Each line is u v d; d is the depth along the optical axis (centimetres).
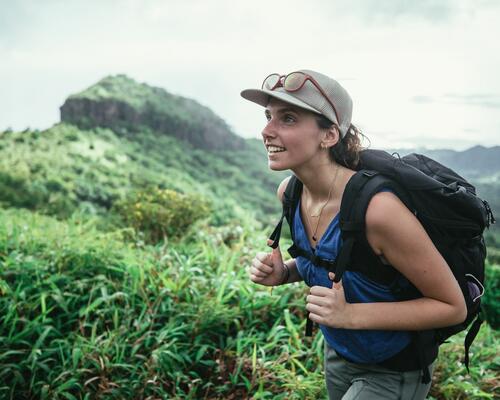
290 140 160
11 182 3412
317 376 305
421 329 161
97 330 349
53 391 290
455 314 158
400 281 164
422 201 155
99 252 419
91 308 338
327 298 157
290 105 158
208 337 353
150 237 694
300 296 402
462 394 317
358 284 163
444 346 357
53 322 349
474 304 170
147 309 357
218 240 567
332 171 167
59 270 391
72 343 329
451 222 156
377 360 174
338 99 158
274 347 342
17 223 507
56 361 318
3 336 327
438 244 158
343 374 194
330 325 157
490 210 171
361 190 153
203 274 424
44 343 332
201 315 346
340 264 155
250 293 380
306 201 179
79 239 444
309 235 179
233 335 361
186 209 698
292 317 376
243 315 369
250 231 593
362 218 151
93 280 383
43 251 424
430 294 158
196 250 485
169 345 317
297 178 182
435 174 175
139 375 307
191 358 333
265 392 289
